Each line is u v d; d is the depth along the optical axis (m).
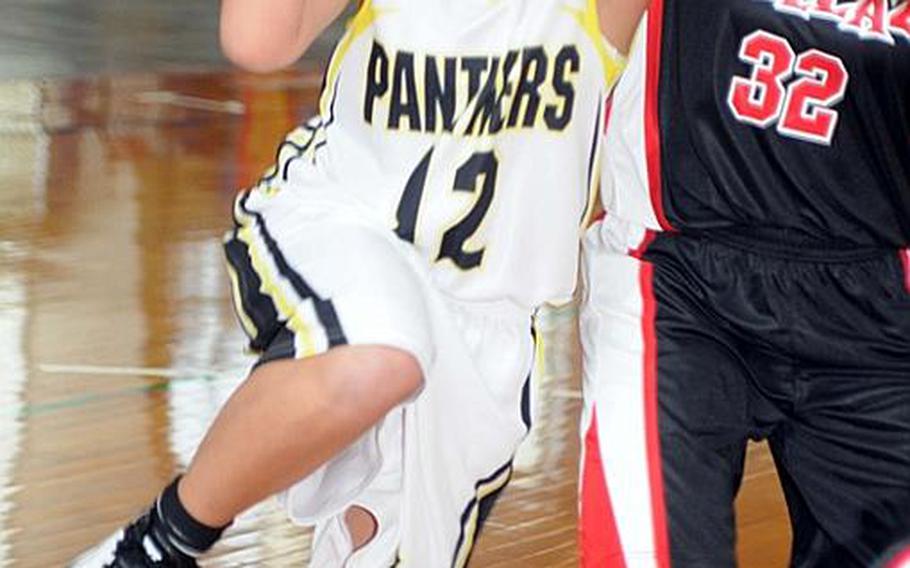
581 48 6.11
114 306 14.27
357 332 5.48
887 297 6.59
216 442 5.68
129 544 5.89
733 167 6.54
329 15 6.03
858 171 6.50
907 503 6.42
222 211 18.11
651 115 6.64
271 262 5.93
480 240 6.12
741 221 6.59
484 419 6.21
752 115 6.48
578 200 6.25
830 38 6.38
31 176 19.44
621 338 6.62
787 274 6.61
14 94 24.66
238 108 24.42
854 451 6.58
